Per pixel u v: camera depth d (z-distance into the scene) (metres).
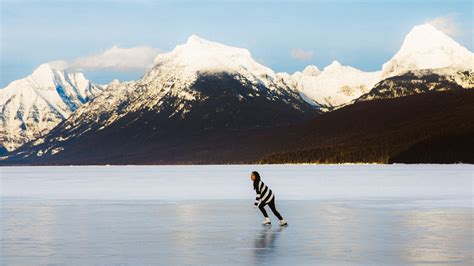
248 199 71.44
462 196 73.69
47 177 176.50
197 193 84.12
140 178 156.00
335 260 29.61
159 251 32.28
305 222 45.34
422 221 45.53
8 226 43.41
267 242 35.28
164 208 58.91
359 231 39.91
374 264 28.55
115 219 48.31
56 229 41.62
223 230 40.81
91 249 33.00
